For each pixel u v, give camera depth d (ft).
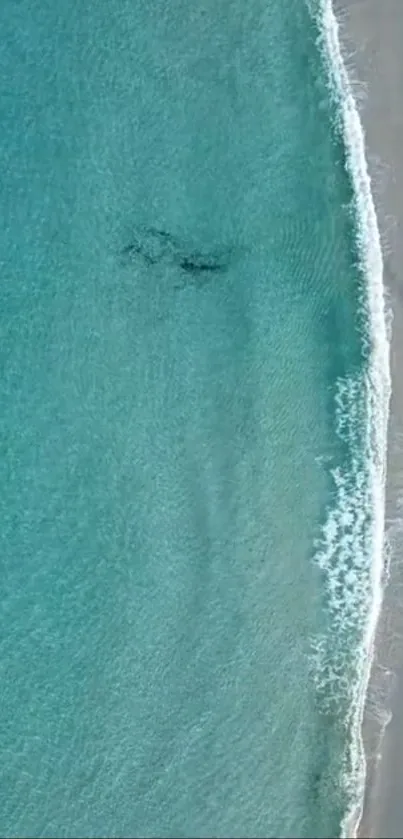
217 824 46.52
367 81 51.34
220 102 53.01
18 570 51.42
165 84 53.52
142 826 47.24
